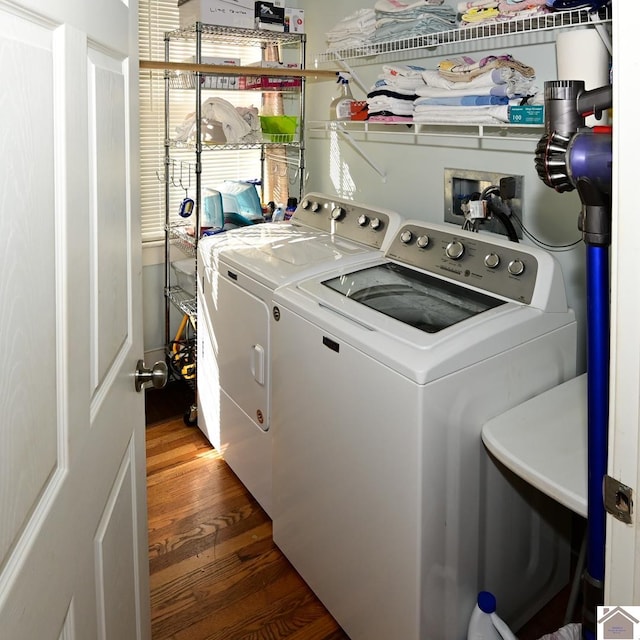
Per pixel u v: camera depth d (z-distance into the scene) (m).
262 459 2.22
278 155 3.26
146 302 3.22
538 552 1.78
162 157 3.15
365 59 2.63
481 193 2.01
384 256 2.12
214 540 2.17
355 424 1.59
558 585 1.90
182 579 2.00
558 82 0.98
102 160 0.92
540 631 1.79
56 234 0.71
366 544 1.62
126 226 1.11
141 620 1.28
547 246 2.00
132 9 1.11
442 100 1.98
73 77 0.75
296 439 1.89
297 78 2.84
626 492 0.79
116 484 1.06
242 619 1.85
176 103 3.11
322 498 1.79
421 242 1.99
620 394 0.78
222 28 2.59
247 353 2.20
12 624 0.61
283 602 1.92
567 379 1.74
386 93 2.18
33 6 0.62
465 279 1.82
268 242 2.36
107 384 0.99
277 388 1.96
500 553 1.66
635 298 0.74
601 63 1.59
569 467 1.28
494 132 2.09
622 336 0.76
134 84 1.13
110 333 0.99
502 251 1.76
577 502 1.18
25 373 0.63
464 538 1.55
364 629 1.69
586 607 1.05
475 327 1.53
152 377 1.22
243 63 3.24
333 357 1.64
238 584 1.98
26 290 0.63
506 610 1.73
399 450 1.46
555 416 1.49
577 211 1.89
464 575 1.58
